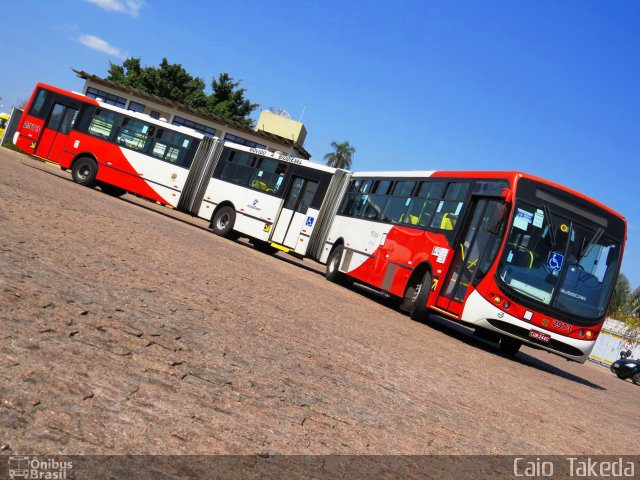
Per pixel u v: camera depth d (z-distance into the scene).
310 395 5.70
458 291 15.52
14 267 6.73
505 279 14.59
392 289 18.44
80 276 7.34
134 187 27.56
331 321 10.95
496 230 14.52
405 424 5.82
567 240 15.00
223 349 6.24
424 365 9.59
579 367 26.89
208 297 8.81
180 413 4.21
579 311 14.96
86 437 3.46
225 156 26.62
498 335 16.50
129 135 27.98
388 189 21.11
